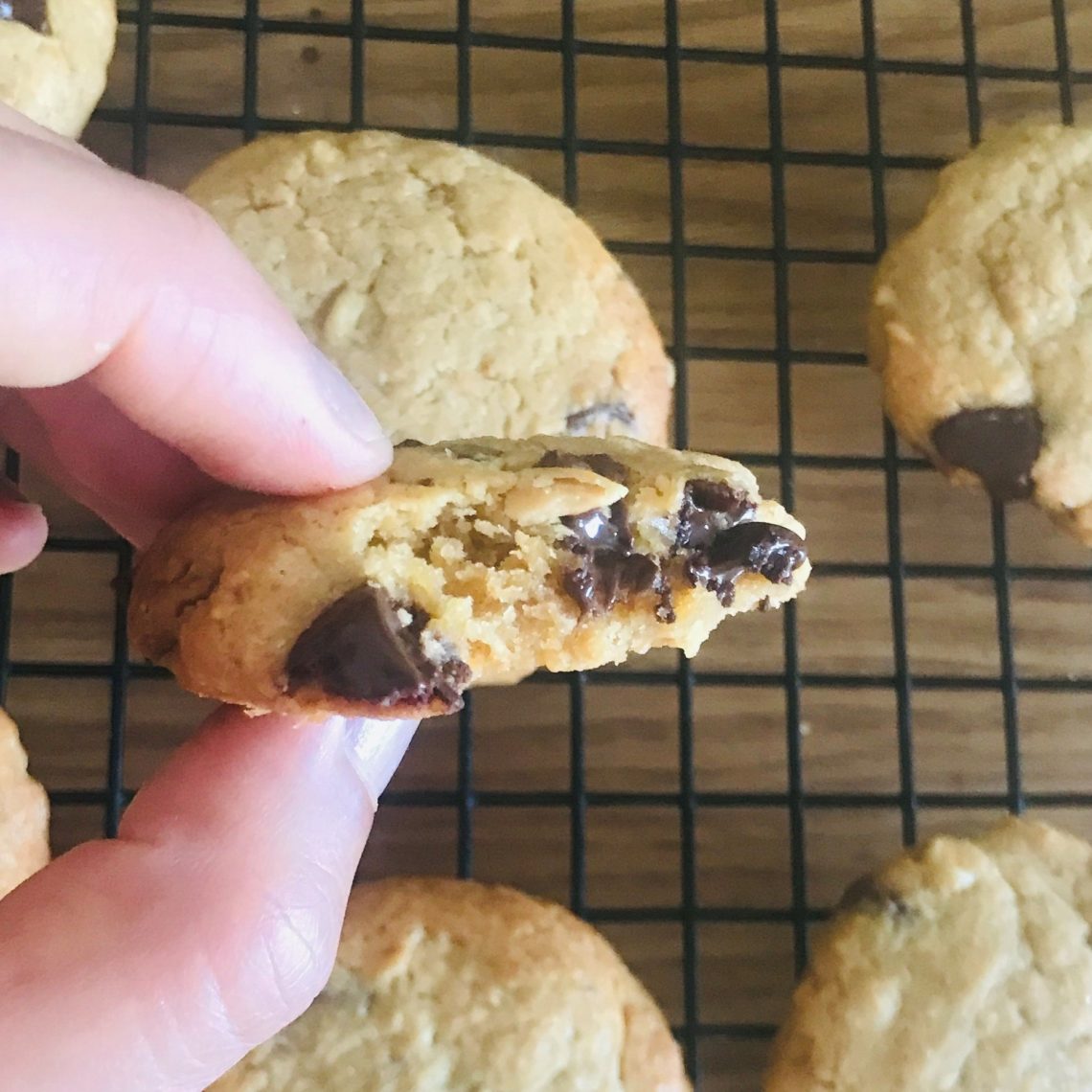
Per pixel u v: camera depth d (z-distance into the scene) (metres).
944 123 0.21
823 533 0.21
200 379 0.12
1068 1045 0.18
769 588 0.13
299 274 0.18
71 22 0.19
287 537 0.12
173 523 0.13
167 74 0.20
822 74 0.21
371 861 0.20
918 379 0.19
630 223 0.21
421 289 0.18
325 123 0.20
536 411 0.18
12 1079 0.11
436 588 0.12
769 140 0.21
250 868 0.13
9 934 0.12
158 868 0.12
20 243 0.10
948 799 0.20
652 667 0.20
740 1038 0.20
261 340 0.12
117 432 0.15
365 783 0.14
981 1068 0.18
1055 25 0.21
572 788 0.20
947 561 0.21
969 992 0.18
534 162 0.21
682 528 0.13
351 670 0.11
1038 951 0.18
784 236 0.21
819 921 0.20
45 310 0.11
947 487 0.21
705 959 0.20
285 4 0.20
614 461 0.13
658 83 0.21
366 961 0.18
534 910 0.18
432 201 0.18
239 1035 0.12
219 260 0.12
